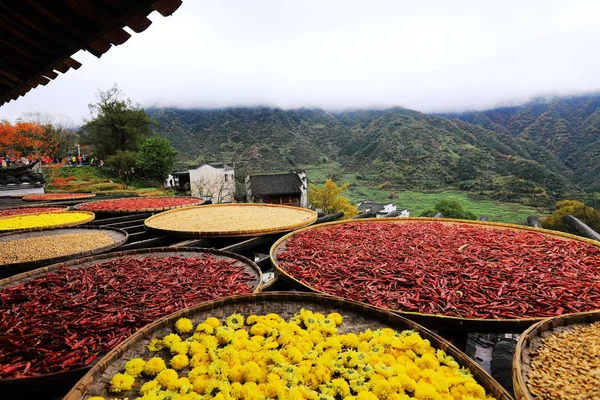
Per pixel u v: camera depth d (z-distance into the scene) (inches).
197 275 153.3
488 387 77.0
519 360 77.9
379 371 82.6
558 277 151.3
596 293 133.0
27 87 168.6
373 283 146.3
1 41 128.9
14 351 93.0
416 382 81.1
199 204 429.4
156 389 76.0
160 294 132.2
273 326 101.9
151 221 289.9
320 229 255.6
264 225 266.8
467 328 110.0
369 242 216.4
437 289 137.9
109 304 123.6
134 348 90.7
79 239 225.6
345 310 114.2
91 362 89.4
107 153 1774.1
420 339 92.4
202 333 97.5
